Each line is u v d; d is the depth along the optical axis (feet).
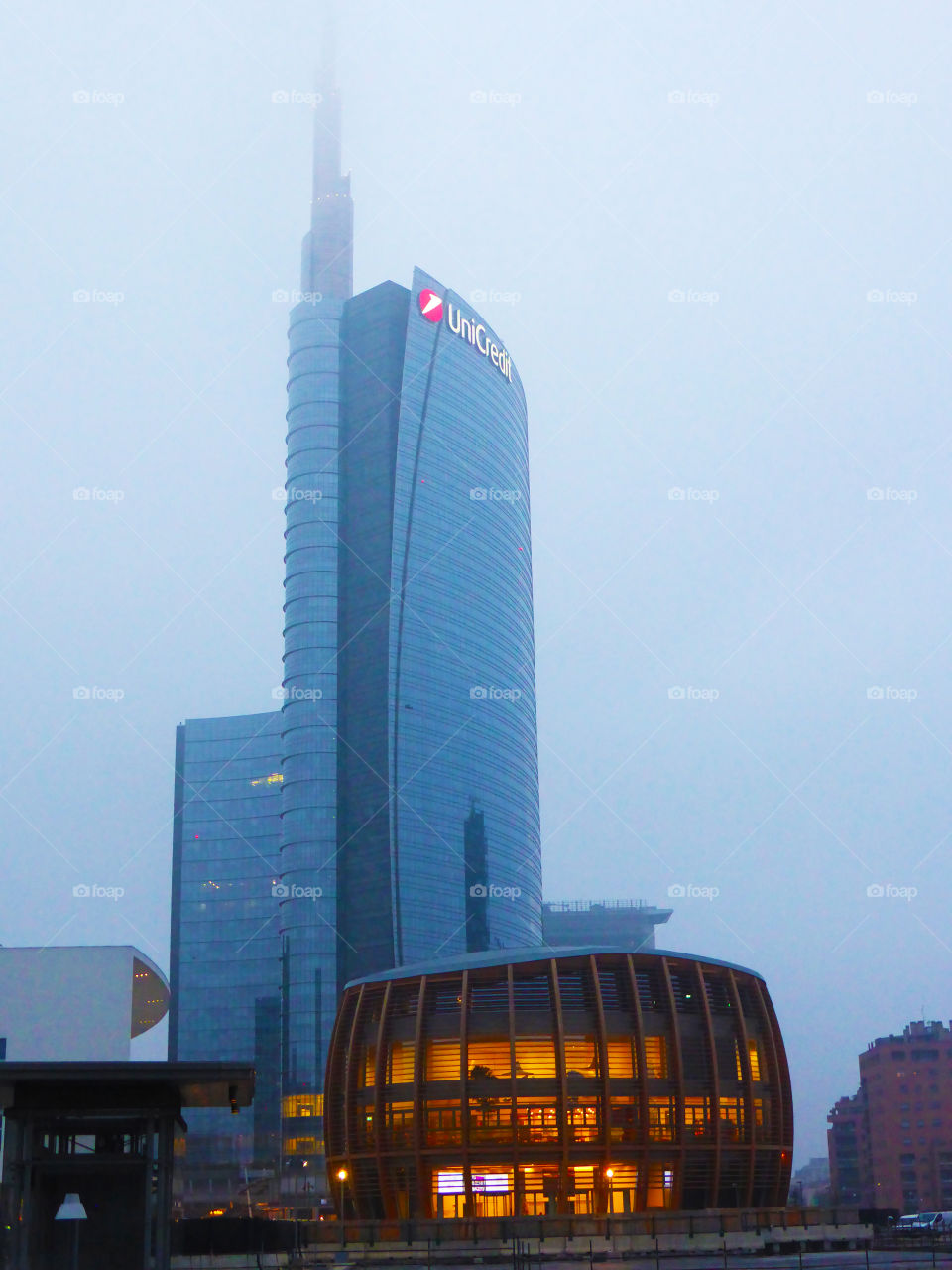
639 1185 324.60
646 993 347.15
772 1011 378.73
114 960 292.61
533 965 341.62
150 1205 129.70
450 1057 332.80
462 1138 320.91
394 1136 331.36
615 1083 330.34
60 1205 128.67
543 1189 321.73
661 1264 229.66
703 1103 341.21
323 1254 262.26
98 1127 140.56
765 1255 264.11
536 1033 332.19
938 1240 294.46
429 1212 321.32
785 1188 362.33
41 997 288.71
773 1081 364.79
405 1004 345.10
